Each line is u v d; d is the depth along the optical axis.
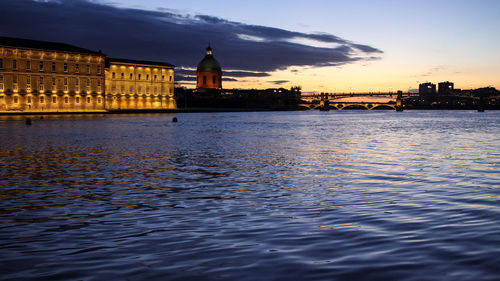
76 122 89.06
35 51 140.12
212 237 10.06
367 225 10.91
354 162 25.77
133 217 12.28
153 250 9.15
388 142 42.97
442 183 17.84
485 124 97.38
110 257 8.74
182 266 8.11
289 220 11.62
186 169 22.58
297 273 7.62
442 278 7.26
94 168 22.94
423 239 9.53
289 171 21.78
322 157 28.59
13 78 135.88
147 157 28.36
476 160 26.75
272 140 45.38
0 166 23.70
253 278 7.43
